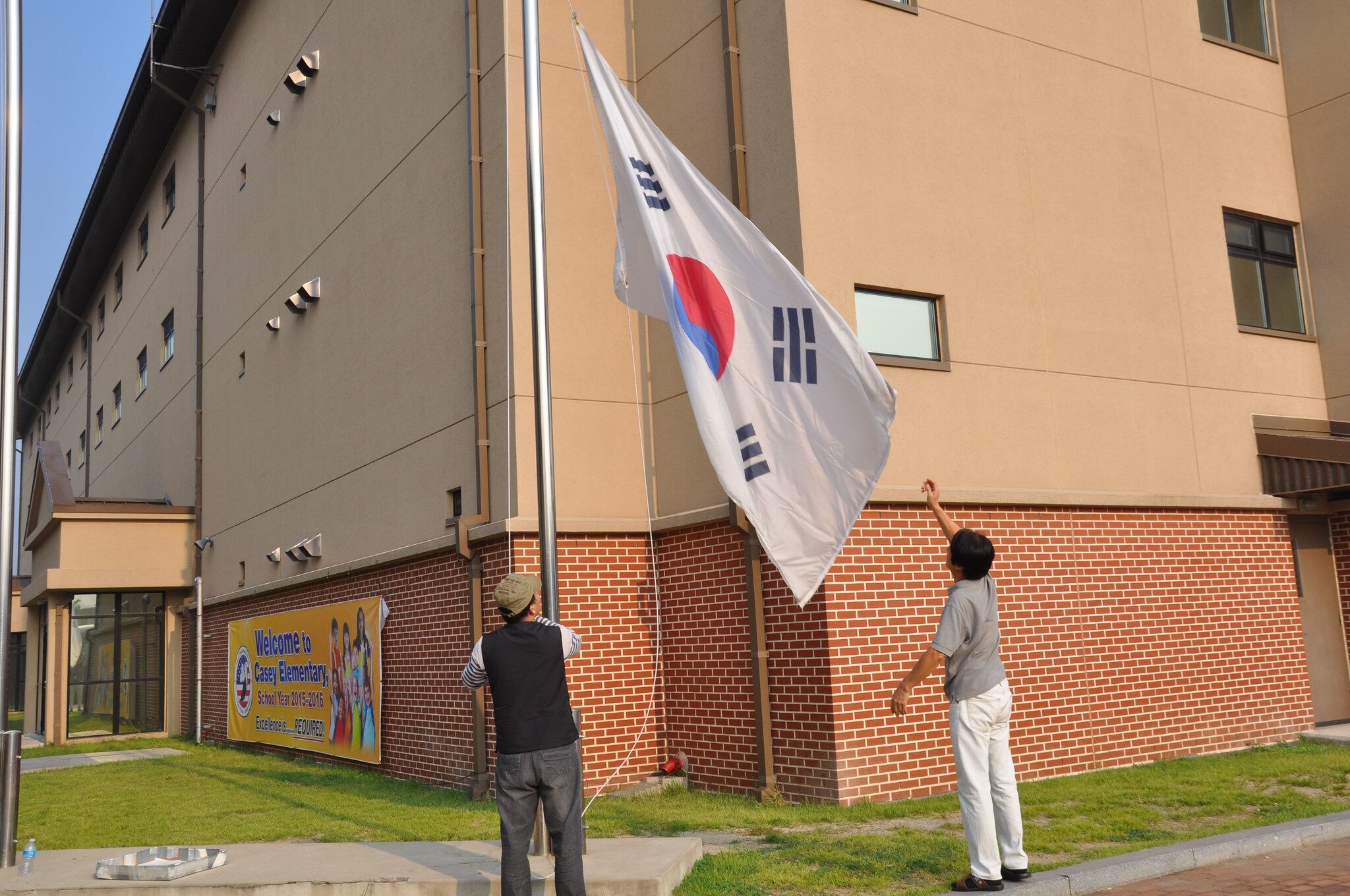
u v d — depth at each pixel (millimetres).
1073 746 10727
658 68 12062
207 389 21984
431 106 13102
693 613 10953
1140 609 11531
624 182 7410
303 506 16375
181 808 11039
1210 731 11789
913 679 6070
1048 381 11320
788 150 10188
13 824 7402
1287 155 14297
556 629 5781
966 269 10953
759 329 7133
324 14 16578
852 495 6824
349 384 14961
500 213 11422
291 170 17641
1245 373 13117
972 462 10594
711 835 8305
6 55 8312
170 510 22219
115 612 22516
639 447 11586
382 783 12406
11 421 7965
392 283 13852
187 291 23953
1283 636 12641
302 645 15914
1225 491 12570
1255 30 14523
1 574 7766
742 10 10914
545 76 11719
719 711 10555
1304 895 5832
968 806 6027
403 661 12891
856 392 6887
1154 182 12734
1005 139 11523
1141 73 12914
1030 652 10641
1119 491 11555
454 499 12109
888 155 10656
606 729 10836
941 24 11289
